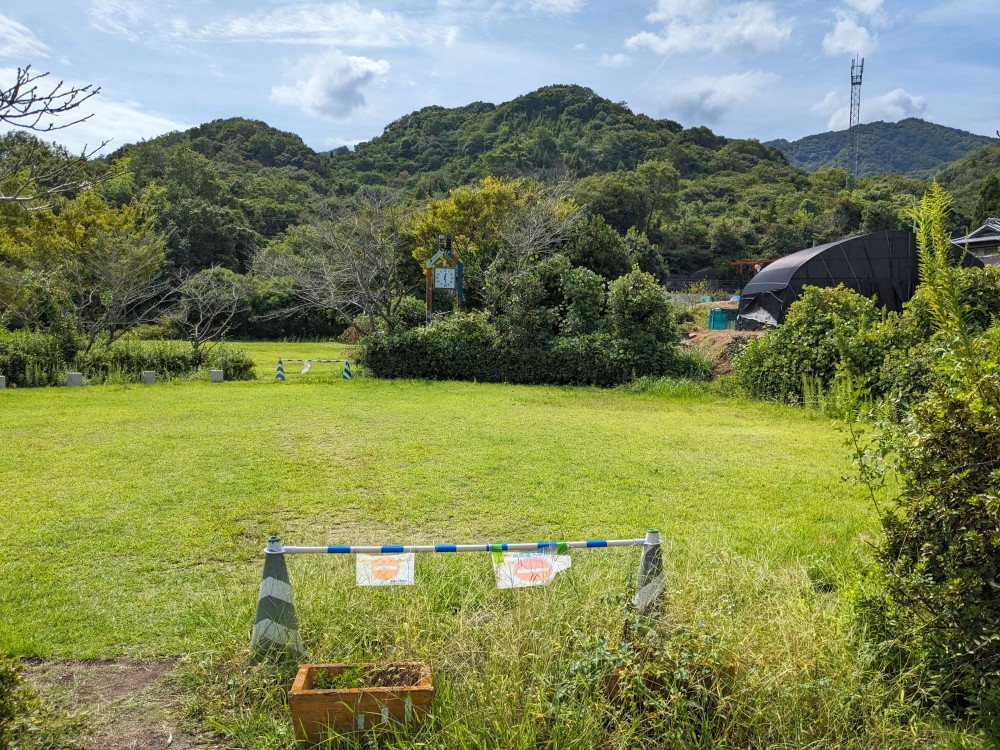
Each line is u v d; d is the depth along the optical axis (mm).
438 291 25812
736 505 6621
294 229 38750
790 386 13531
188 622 4176
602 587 4074
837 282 19906
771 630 3516
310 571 4699
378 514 6270
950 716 3236
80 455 8484
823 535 5715
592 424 11016
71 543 5504
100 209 24344
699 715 3078
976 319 10188
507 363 17312
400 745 2850
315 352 28703
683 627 3396
